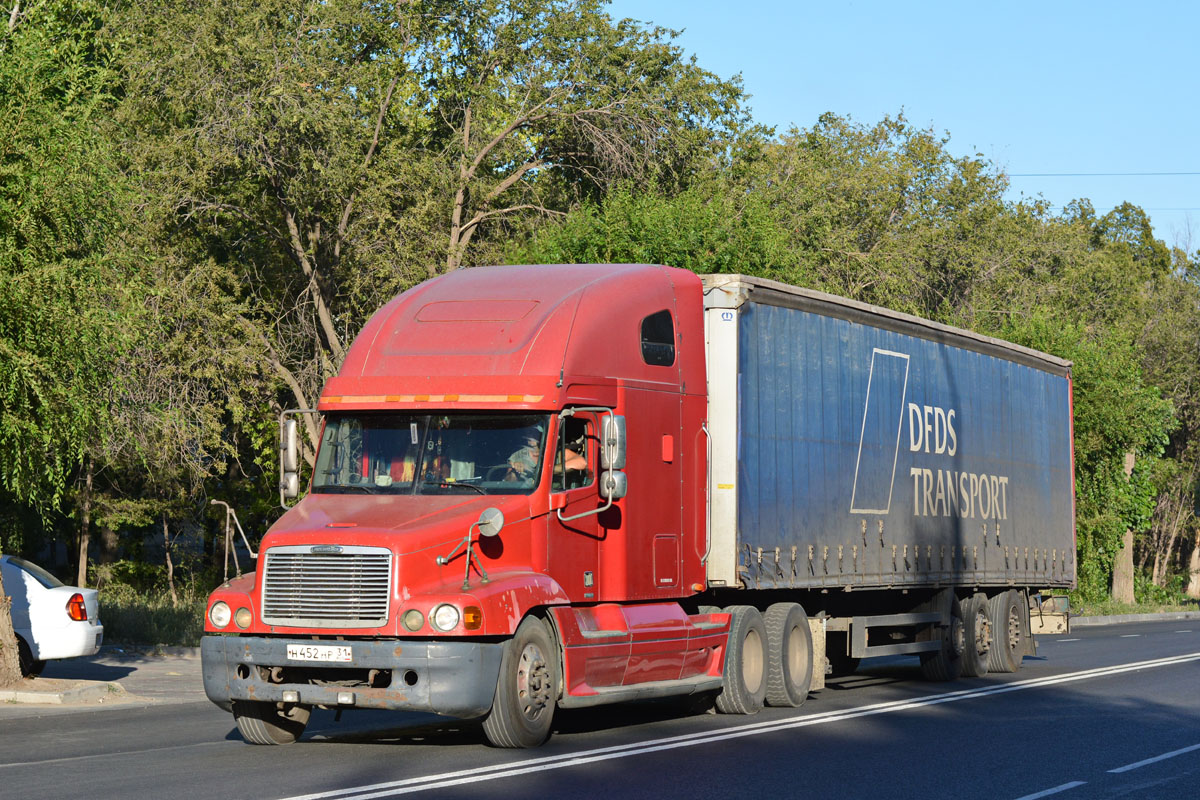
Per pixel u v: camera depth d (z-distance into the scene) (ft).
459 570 37.55
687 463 46.70
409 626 35.96
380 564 36.32
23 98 52.65
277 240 110.01
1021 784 35.09
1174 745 42.78
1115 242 249.55
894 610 62.49
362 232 105.40
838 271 131.95
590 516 41.86
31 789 31.63
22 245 52.75
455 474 39.96
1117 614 153.79
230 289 109.50
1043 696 57.72
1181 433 204.44
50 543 137.80
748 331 49.19
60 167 52.95
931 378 64.23
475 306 42.88
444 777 33.50
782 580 50.39
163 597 106.11
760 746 40.57
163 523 115.24
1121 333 151.74
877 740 42.52
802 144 157.28
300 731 40.96
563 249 89.76
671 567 45.55
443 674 35.81
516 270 45.52
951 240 167.12
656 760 37.35
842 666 70.44
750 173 126.52
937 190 180.14
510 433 40.24
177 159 95.30
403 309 43.57
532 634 38.52
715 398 48.21
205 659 37.78
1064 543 80.38
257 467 126.00
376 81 108.17
